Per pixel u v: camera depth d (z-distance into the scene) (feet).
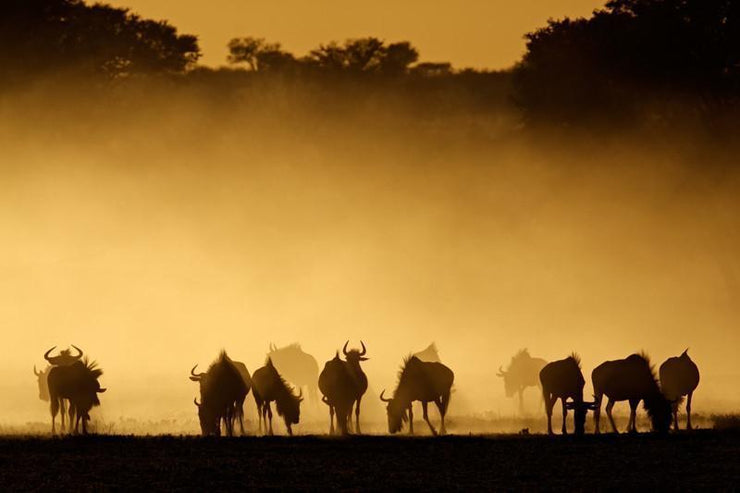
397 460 325.62
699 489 290.35
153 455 333.83
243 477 305.53
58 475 308.81
